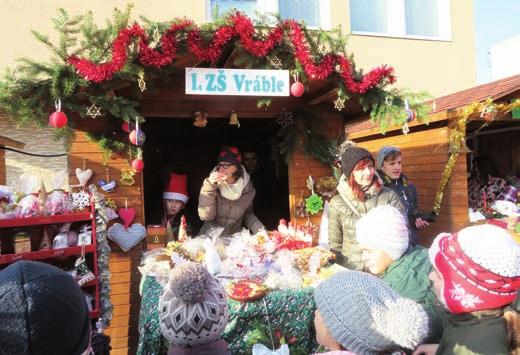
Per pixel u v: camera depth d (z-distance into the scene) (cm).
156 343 235
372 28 790
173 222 448
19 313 100
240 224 422
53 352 102
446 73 821
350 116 448
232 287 251
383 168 407
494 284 141
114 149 377
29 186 343
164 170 537
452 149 474
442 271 154
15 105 282
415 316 141
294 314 253
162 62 286
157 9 631
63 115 283
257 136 650
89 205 314
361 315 140
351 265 315
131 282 380
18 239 283
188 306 173
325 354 144
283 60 324
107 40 285
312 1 746
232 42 308
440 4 835
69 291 111
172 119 552
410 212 406
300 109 428
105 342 237
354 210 321
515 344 139
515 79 494
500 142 683
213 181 388
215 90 310
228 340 244
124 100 310
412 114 334
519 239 461
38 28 575
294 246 337
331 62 319
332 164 438
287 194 546
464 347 146
